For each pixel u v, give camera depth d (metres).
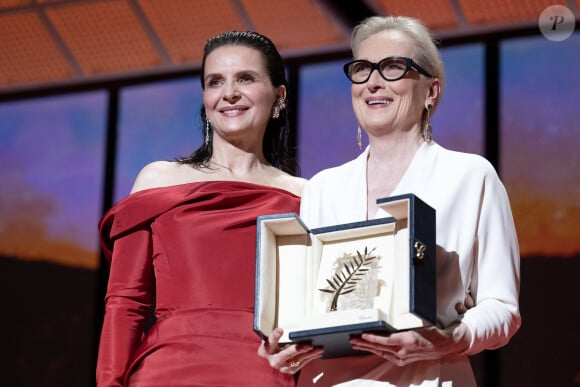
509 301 7.24
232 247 8.91
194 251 8.91
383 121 7.61
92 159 15.36
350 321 6.71
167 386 8.46
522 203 13.56
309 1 14.34
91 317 14.98
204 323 8.66
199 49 15.09
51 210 15.34
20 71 15.76
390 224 6.97
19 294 15.21
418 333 6.64
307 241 7.23
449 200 7.37
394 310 6.84
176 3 14.87
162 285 8.96
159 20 15.04
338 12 14.29
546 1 13.78
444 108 13.96
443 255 7.26
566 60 13.70
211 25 14.89
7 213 15.48
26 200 15.45
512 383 13.18
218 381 8.43
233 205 9.15
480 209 7.40
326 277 7.10
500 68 13.85
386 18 7.82
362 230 7.07
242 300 8.76
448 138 13.89
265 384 8.44
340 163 14.20
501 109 13.78
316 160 14.28
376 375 7.16
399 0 14.09
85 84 15.56
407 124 7.67
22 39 15.56
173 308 8.84
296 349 6.89
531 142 13.64
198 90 15.09
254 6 14.62
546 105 13.67
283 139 9.90
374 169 7.76
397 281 6.82
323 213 7.74
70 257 15.17
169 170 9.58
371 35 7.80
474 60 13.96
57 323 15.04
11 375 15.03
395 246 6.93
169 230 9.04
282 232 7.24
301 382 7.45
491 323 7.04
